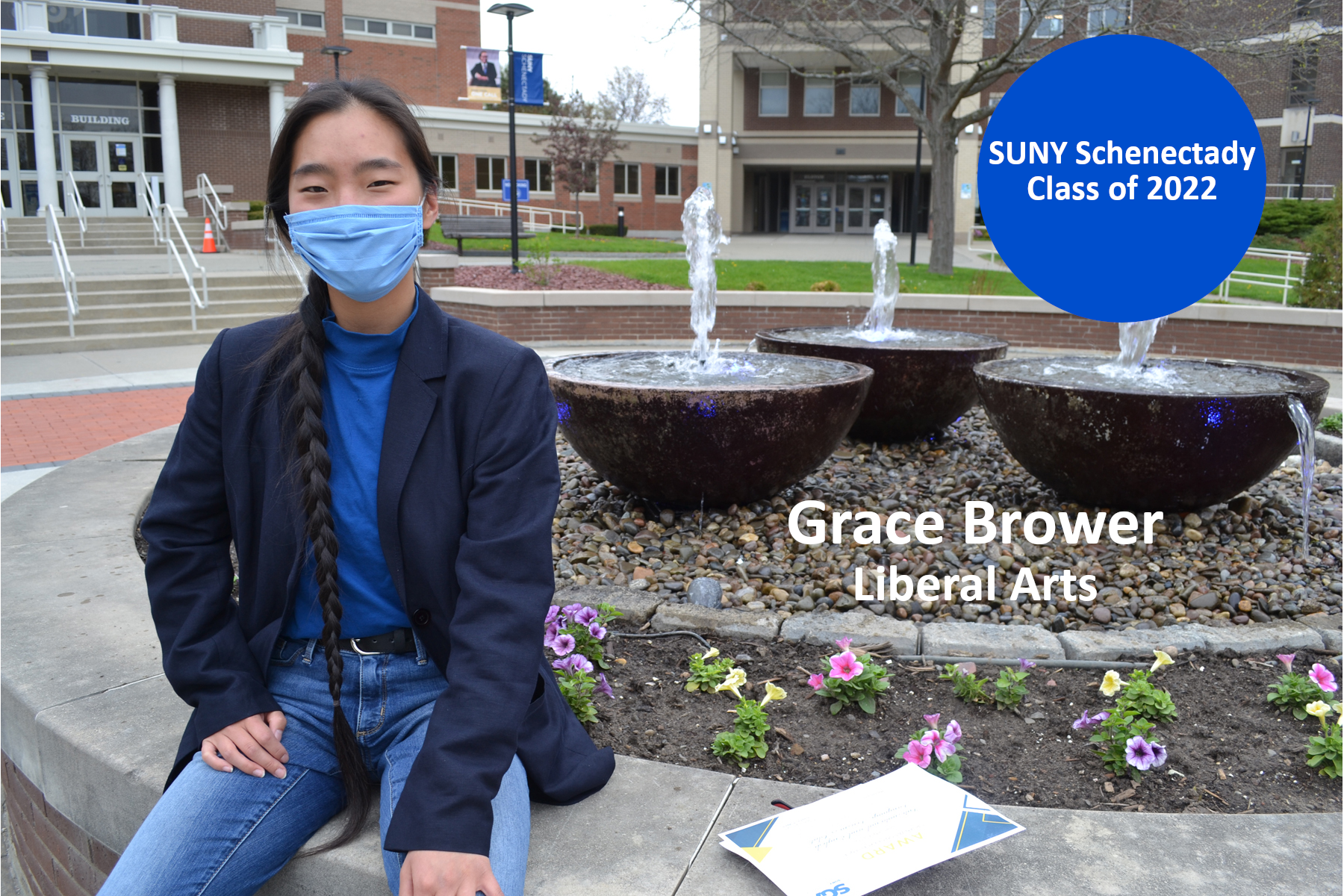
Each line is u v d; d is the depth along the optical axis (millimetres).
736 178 41031
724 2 19359
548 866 2014
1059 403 4742
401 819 1665
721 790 2312
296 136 1805
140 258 21406
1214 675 3352
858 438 7148
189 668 1923
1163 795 2586
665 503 5160
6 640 3131
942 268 20953
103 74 26297
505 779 1920
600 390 4602
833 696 3090
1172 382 5516
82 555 3980
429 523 1888
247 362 1953
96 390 10250
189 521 1980
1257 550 4781
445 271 15633
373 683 1981
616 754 2670
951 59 19688
